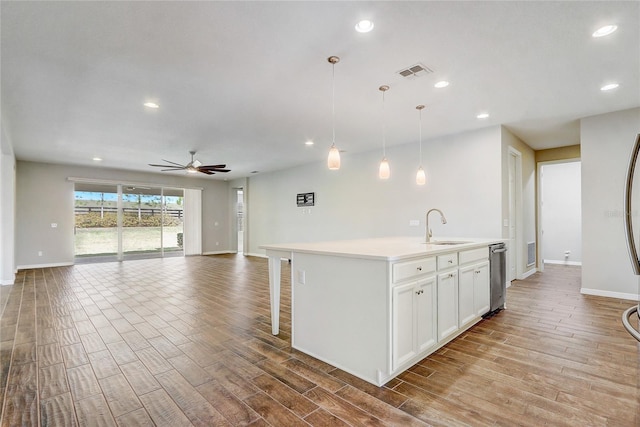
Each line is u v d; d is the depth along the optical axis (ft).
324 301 7.83
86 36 7.56
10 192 17.62
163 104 11.99
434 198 17.17
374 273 6.79
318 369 7.41
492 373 7.09
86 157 21.53
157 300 13.69
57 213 23.97
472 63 9.04
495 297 11.27
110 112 12.78
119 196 27.09
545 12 6.79
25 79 9.76
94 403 6.05
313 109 12.73
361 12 6.77
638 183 12.69
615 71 9.57
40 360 7.89
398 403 5.98
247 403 6.03
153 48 8.14
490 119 14.12
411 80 10.12
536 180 20.61
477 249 10.24
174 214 30.68
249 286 16.52
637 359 7.69
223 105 12.18
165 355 8.18
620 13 6.81
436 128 15.47
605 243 13.52
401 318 6.88
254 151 20.26
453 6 6.59
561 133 16.53
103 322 10.77
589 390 6.36
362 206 20.85
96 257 26.08
